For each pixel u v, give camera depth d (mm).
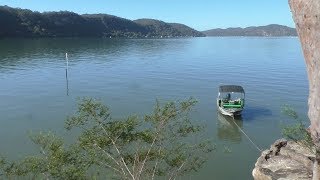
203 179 35938
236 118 57844
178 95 75812
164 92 78500
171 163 19062
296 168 23047
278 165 23797
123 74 101812
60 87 82812
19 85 84125
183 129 19359
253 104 67562
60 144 17625
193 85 86938
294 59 148125
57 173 16672
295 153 24328
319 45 7266
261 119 57844
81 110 18391
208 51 194625
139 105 67250
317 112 7602
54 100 70062
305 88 81938
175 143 19422
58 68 111000
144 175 19219
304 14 7594
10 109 63062
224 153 42625
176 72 107188
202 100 70500
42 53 151500
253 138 49344
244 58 153500
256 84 87500
